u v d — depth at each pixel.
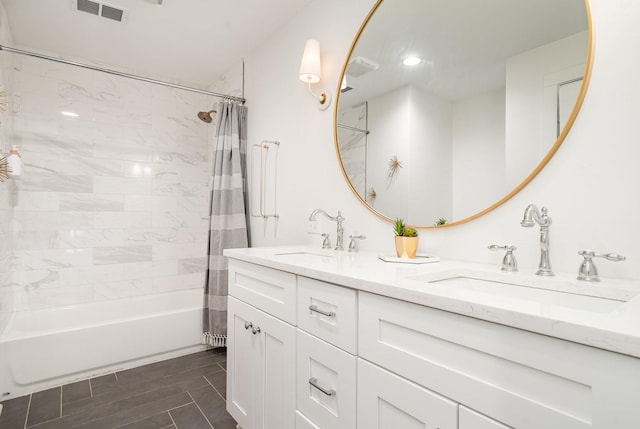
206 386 2.00
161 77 3.17
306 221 2.02
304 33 2.09
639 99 0.89
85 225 2.80
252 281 1.44
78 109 2.79
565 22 1.02
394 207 1.50
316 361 1.04
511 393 0.59
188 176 3.33
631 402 0.46
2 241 2.13
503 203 1.15
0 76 2.00
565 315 0.54
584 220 0.97
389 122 1.53
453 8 1.31
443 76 1.33
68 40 2.50
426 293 0.71
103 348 2.16
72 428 1.58
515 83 1.12
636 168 0.89
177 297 3.10
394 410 0.79
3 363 1.86
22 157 2.55
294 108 2.15
